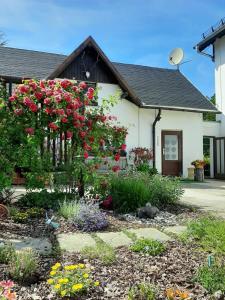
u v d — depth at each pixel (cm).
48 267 368
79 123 688
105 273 360
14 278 337
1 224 521
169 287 336
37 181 678
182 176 1630
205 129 1780
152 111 1570
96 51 1452
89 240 467
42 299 305
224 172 1741
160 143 1588
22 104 677
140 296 311
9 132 654
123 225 561
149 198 694
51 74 1348
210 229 468
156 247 429
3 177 630
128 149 1507
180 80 1831
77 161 702
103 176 711
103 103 782
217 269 355
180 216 648
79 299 308
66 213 574
